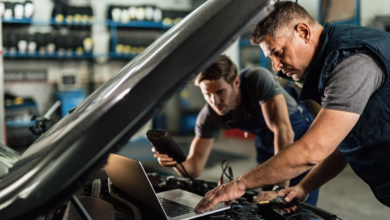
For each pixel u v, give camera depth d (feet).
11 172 1.80
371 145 3.23
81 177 1.42
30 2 18.24
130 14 20.48
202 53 1.59
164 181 4.33
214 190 3.04
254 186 2.95
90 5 20.63
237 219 2.88
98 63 21.29
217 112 5.33
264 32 3.01
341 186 11.75
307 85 3.27
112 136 1.48
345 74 2.77
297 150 2.81
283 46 3.06
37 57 19.77
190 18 1.98
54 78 20.51
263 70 5.49
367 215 9.26
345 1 16.93
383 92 3.00
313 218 3.02
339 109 2.73
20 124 17.74
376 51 2.77
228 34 1.61
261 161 6.49
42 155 1.60
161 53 1.71
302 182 3.84
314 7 18.66
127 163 2.56
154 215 2.65
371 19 16.30
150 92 1.55
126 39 20.65
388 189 3.32
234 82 5.32
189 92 22.81
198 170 5.58
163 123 22.25
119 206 2.67
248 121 5.83
